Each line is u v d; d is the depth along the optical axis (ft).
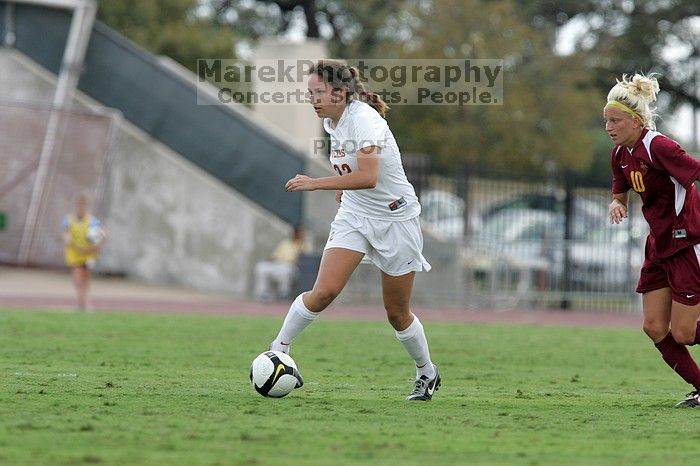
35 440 76.33
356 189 97.09
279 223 339.57
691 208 99.30
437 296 331.36
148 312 257.34
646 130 100.07
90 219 263.49
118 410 92.38
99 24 350.64
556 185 347.97
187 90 346.33
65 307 268.21
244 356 155.94
